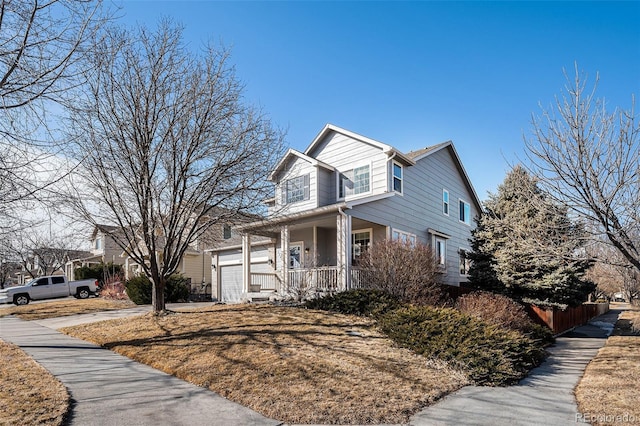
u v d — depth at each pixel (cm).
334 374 682
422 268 1340
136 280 1939
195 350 810
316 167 1788
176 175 1202
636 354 966
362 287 1409
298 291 1453
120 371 718
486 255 1686
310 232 1819
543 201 815
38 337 1068
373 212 1555
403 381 675
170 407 546
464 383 706
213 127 1197
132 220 1225
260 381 645
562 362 917
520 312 1240
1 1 534
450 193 2200
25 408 520
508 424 519
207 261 2981
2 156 595
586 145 733
